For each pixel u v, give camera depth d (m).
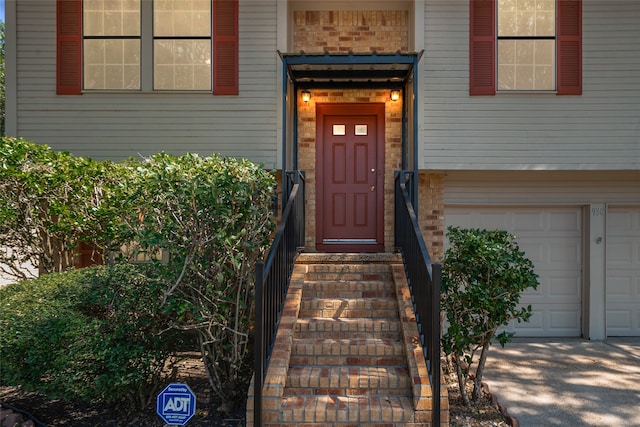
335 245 7.94
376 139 8.02
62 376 4.42
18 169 6.07
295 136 7.93
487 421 5.03
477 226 8.49
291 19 7.84
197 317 4.68
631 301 8.58
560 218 8.55
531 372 6.60
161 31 7.59
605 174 8.20
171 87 7.57
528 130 7.39
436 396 4.21
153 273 5.11
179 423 3.82
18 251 6.84
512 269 5.16
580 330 8.52
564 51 7.46
